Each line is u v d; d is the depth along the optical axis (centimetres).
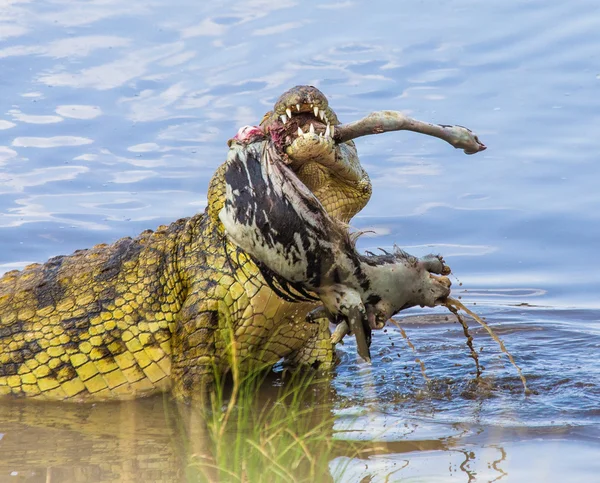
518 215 2475
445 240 2355
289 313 1677
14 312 1742
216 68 3322
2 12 3769
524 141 2841
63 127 2941
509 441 1373
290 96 1505
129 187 2603
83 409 1641
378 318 1362
